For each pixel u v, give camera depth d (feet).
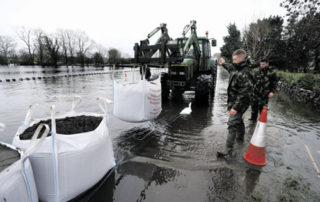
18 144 4.81
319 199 5.45
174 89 18.38
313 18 29.45
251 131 10.64
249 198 5.50
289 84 25.96
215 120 12.85
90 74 59.67
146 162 7.45
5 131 10.69
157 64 16.19
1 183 3.21
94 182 5.49
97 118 6.93
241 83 7.48
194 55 19.02
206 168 7.02
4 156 4.04
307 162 7.47
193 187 6.00
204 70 21.34
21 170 3.67
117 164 7.29
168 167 7.10
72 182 4.85
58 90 25.93
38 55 143.23
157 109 10.06
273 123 12.18
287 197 5.52
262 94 11.73
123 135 10.19
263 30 49.21
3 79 40.98
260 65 11.61
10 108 15.80
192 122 12.42
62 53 148.25
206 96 16.29
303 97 20.85
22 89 26.84
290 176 6.54
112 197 5.56
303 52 34.19
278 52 43.39
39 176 4.61
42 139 4.12
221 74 64.80
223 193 5.72
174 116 13.83
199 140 9.52
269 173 6.70
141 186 6.06
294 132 10.61
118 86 9.33
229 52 80.69
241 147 8.69
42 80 40.65
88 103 17.53
